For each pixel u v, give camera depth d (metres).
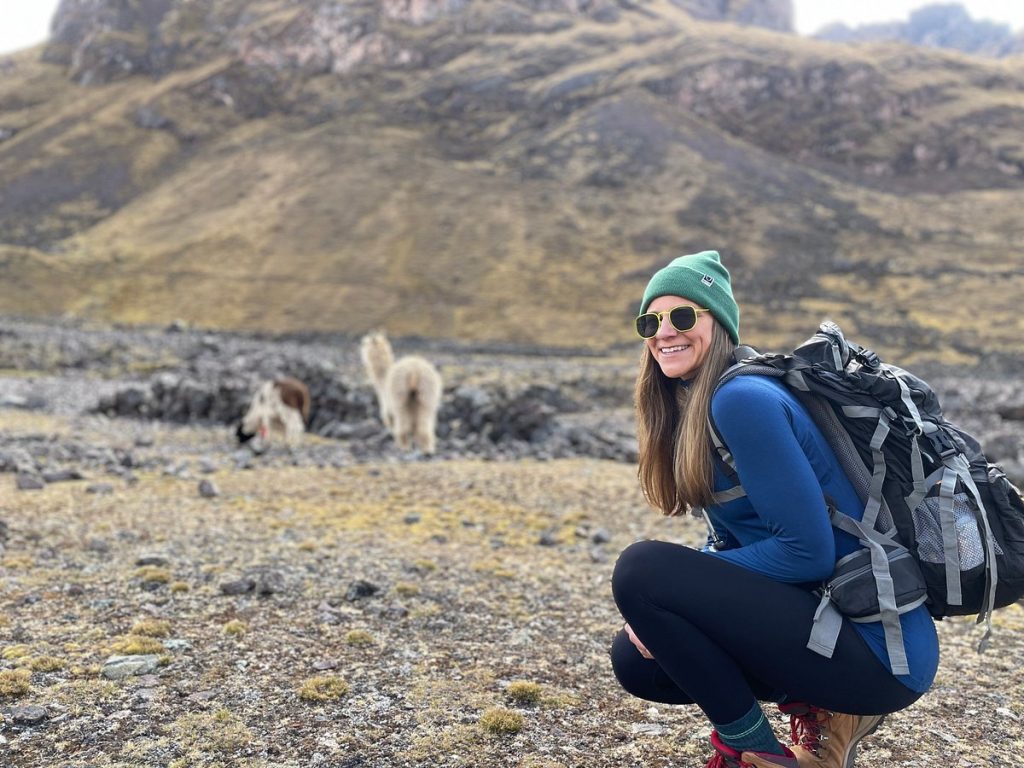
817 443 2.26
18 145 180.12
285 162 157.62
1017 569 2.20
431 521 7.57
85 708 3.32
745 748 2.38
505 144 170.25
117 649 3.96
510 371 47.09
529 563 6.16
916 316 99.12
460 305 102.81
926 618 2.27
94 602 4.69
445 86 193.12
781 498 2.16
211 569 5.45
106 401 17.62
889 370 2.35
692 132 171.25
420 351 77.81
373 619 4.62
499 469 10.70
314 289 106.94
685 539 7.26
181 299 103.69
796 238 126.12
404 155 157.50
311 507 7.96
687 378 2.54
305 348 64.69
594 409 28.11
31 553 5.67
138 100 199.75
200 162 172.00
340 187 141.00
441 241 122.12
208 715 3.30
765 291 106.62
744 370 2.32
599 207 135.38
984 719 3.53
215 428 15.87
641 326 2.48
